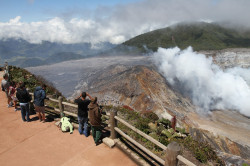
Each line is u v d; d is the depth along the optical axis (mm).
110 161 5523
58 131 7461
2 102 11523
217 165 8055
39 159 5652
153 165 5590
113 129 6516
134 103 27281
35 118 8859
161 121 12133
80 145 6391
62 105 8180
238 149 24016
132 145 6539
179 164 7125
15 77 17688
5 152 6074
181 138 9844
